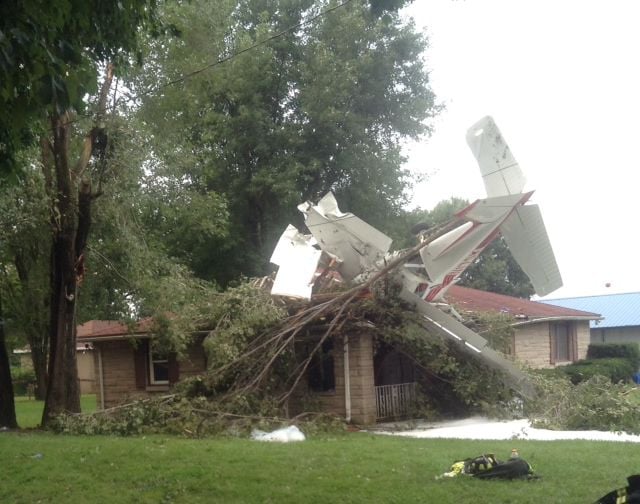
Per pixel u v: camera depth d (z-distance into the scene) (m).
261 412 13.44
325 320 15.31
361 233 15.52
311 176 26.38
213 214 20.48
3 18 6.82
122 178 15.28
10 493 8.45
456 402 15.81
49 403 14.38
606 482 8.14
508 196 13.20
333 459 9.50
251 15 26.67
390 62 26.86
